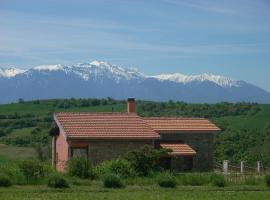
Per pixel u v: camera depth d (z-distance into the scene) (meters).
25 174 46.38
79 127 61.16
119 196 38.91
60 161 58.50
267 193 42.59
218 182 47.66
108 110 130.25
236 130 97.38
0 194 39.47
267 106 118.81
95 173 49.84
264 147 83.06
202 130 66.12
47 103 152.50
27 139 109.25
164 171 52.03
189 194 41.09
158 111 120.25
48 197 38.00
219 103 126.56
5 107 151.38
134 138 60.81
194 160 65.31
